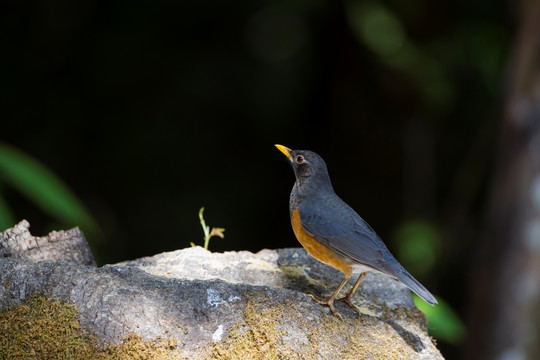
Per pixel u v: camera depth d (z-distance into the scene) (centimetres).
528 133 1100
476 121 1423
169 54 1340
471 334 1111
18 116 1278
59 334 526
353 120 1472
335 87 1452
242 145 1413
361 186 1493
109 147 1323
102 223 1292
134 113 1330
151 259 710
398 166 1478
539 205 1067
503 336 1057
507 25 1298
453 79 1360
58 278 554
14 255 655
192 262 707
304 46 1423
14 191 1217
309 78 1438
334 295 649
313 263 761
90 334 528
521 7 1141
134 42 1307
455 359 1273
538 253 1052
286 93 1416
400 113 1453
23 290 551
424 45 1336
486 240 1126
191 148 1370
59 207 756
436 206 1477
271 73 1405
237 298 576
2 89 1276
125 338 527
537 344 1038
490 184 1260
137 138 1331
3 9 1274
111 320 532
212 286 582
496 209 1119
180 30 1341
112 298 543
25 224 669
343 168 1495
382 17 1269
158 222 1331
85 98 1309
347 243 687
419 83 1323
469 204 1414
